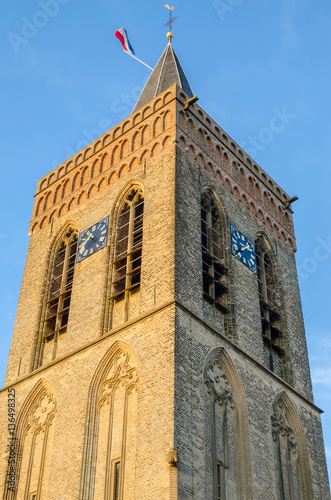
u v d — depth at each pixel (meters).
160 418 34.38
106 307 43.09
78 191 52.28
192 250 42.41
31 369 44.81
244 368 41.25
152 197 45.22
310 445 43.69
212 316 42.34
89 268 46.38
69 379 41.12
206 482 34.88
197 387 36.56
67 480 36.91
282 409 43.34
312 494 41.41
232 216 48.97
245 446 38.31
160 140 48.16
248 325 44.22
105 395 38.88
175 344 36.50
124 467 35.41
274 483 38.69
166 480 32.19
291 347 47.91
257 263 50.31
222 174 50.31
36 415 42.09
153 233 43.00
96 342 41.09
